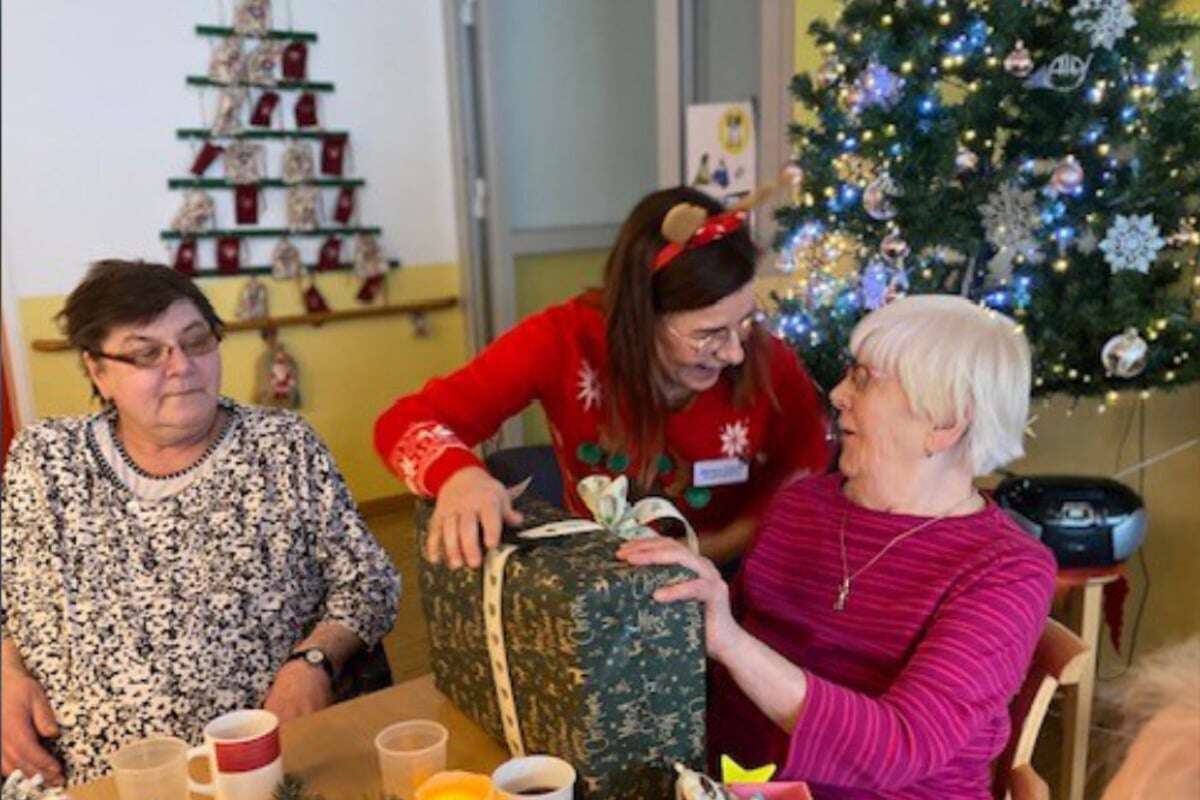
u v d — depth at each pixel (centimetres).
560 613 91
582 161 453
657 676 94
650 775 96
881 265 208
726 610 101
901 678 110
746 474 153
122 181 363
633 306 134
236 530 155
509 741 107
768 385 147
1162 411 239
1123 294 186
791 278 278
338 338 415
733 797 90
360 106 406
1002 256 208
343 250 410
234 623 154
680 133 357
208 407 153
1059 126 192
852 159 206
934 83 196
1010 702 124
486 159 424
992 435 119
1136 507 207
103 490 153
